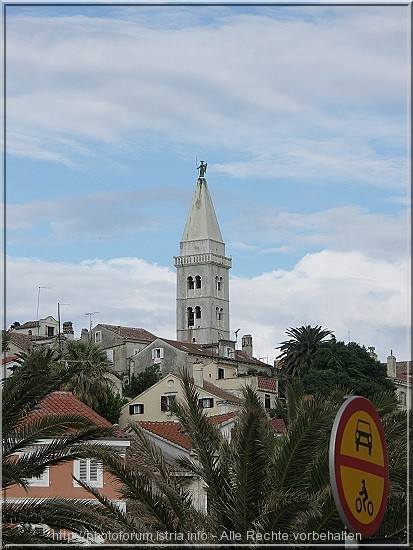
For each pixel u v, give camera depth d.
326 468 23.16
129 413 91.94
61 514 25.42
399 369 93.06
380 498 13.55
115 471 24.42
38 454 26.56
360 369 91.62
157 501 24.16
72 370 27.61
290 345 98.50
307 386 90.31
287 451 23.30
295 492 22.36
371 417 13.57
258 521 22.53
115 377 104.06
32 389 26.56
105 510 24.66
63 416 26.81
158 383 91.75
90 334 138.25
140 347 149.50
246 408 24.42
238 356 143.25
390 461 24.56
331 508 21.95
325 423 23.27
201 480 27.36
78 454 26.42
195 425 25.23
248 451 23.44
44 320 131.38
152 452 25.23
